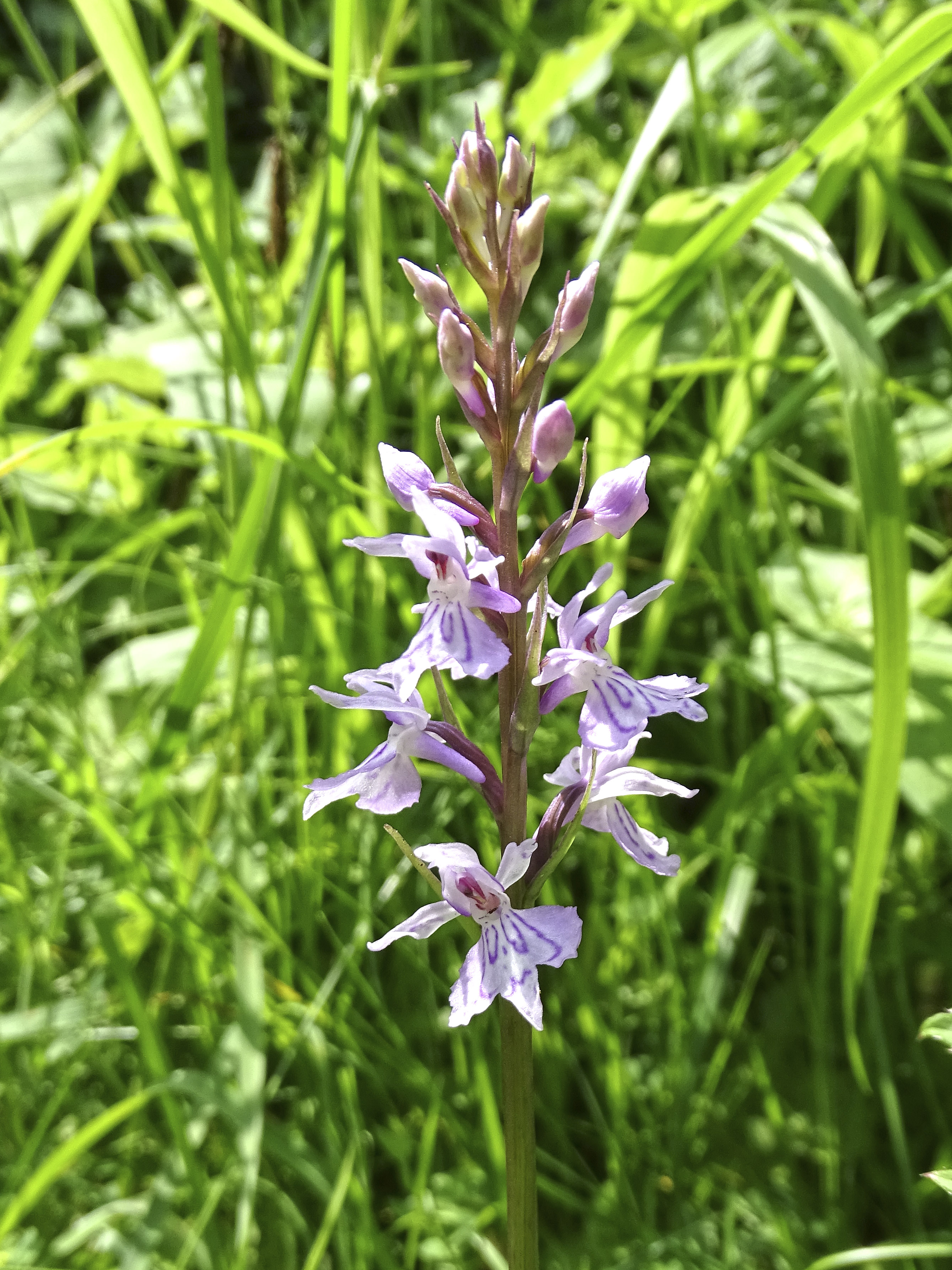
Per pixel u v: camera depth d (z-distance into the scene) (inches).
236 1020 6.9
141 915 7.0
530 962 3.9
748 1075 7.3
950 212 10.1
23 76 11.3
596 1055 6.8
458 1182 6.6
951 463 8.7
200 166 11.7
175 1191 6.2
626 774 4.2
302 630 8.1
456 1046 6.8
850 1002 5.5
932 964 7.5
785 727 6.9
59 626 8.1
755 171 9.8
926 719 6.6
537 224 3.9
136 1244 5.9
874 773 5.2
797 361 6.7
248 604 7.3
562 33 10.6
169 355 7.9
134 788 8.1
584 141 10.0
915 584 8.2
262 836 7.2
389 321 9.2
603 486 4.1
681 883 7.2
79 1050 7.2
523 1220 4.1
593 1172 7.1
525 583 3.9
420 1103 6.7
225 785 6.9
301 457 5.9
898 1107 6.4
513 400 3.9
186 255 11.9
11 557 9.4
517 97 7.7
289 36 10.1
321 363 8.8
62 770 6.9
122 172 10.2
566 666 4.0
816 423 9.0
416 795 4.1
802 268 5.7
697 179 8.6
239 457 7.4
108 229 9.0
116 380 8.9
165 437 8.9
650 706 4.0
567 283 3.9
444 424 8.8
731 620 7.5
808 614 7.9
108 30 5.5
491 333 4.0
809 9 9.7
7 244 10.2
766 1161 6.9
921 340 10.1
